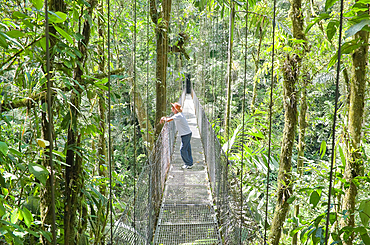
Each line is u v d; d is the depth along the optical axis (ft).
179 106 17.60
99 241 5.23
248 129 14.06
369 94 7.68
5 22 3.68
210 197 13.42
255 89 18.29
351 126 6.48
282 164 8.80
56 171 4.32
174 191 14.14
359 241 7.82
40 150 4.12
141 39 16.67
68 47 3.98
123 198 9.43
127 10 12.20
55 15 3.18
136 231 7.02
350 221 6.31
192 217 11.68
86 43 4.69
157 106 15.85
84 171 4.96
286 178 8.70
